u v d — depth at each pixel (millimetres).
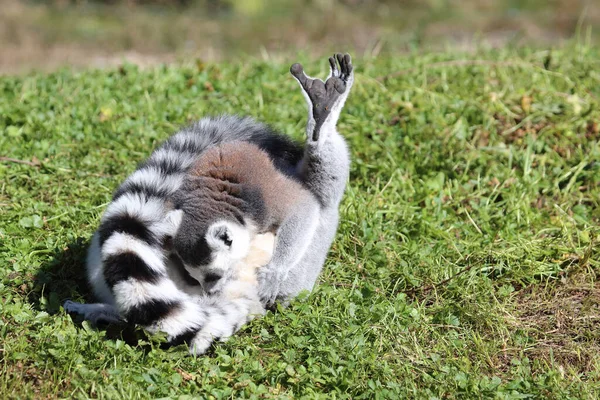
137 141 14242
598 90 16750
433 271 11328
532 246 11875
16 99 16234
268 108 15555
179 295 9031
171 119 15266
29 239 11336
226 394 8539
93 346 9023
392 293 10836
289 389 8836
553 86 16812
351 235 12148
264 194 9812
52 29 33938
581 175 13914
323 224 10438
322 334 9539
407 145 14453
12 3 36625
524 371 9367
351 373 9023
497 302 10703
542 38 34625
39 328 9359
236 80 17406
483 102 15922
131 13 37625
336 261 11633
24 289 10328
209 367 8930
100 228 9375
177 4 40312
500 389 8977
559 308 10781
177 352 9055
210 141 10523
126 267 8781
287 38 35500
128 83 17203
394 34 35781
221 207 9594
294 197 9977
